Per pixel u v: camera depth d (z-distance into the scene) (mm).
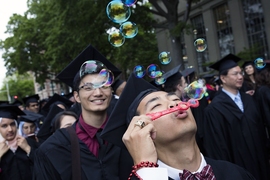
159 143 1550
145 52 19531
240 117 3775
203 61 19688
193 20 20281
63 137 2135
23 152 3430
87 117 2203
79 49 15633
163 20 21094
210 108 3943
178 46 14008
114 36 3215
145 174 1294
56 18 15312
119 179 2057
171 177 1526
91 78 2158
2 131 3398
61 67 20141
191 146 1552
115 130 1899
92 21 13234
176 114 1513
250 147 3717
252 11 16531
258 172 3711
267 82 4598
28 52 26500
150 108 1586
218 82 7832
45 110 6559
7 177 3229
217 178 1574
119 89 4977
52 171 1997
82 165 2023
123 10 2707
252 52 15281
